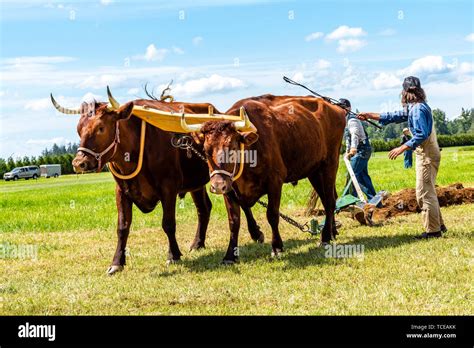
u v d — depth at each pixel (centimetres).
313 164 1123
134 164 955
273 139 989
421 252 957
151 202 1013
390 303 715
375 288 772
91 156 897
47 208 2166
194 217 1599
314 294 768
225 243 1195
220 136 881
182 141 983
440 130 13025
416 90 1044
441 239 1045
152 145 968
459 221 1241
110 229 1468
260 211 1611
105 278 920
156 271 946
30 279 942
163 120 946
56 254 1157
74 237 1362
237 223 979
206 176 1078
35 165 8500
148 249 1162
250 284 830
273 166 977
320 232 1216
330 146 1178
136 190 982
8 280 937
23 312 748
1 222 1700
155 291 816
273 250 1001
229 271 910
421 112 1024
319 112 1162
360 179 1397
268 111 1025
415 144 1016
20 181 7244
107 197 2644
